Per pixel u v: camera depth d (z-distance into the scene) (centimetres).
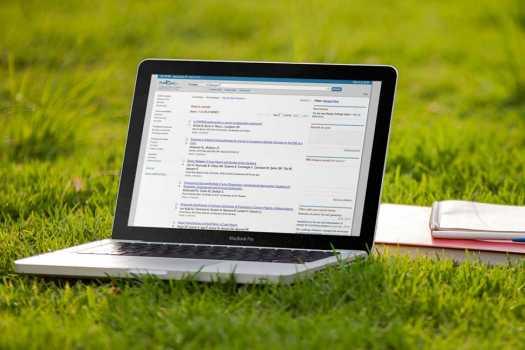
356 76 387
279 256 366
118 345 303
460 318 332
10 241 433
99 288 355
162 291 348
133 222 391
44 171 578
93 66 982
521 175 577
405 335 308
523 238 389
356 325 314
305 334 308
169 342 307
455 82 946
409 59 1047
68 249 379
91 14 1191
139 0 1268
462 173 582
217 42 1122
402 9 1299
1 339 308
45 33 1052
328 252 371
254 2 1309
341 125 385
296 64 394
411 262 382
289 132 388
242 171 388
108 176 571
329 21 1152
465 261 380
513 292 360
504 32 1015
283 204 381
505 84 874
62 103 710
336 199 378
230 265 352
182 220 388
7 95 827
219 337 308
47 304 346
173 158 395
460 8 1283
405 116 775
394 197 529
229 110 396
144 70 404
